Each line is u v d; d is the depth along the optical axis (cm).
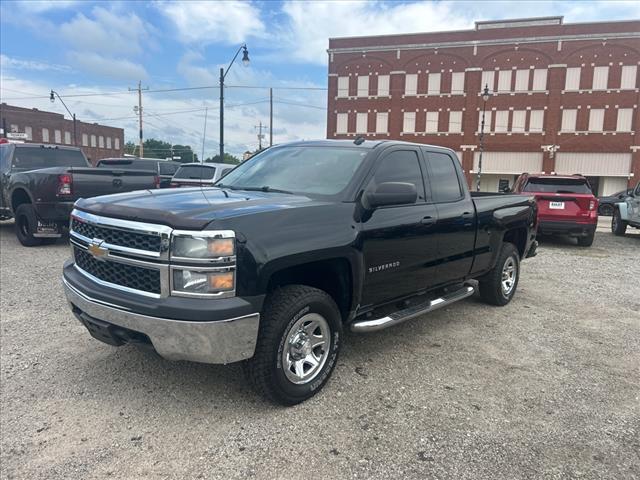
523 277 797
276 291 334
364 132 4562
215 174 1408
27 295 592
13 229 1182
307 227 335
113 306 312
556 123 4131
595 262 956
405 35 4375
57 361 406
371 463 281
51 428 310
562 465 285
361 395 362
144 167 1723
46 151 1069
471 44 4231
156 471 271
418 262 438
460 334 503
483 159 4331
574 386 386
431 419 331
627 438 314
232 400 347
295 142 488
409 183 409
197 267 289
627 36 3922
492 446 301
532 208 646
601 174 4097
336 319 362
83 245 348
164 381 373
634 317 576
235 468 275
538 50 4109
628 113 3994
